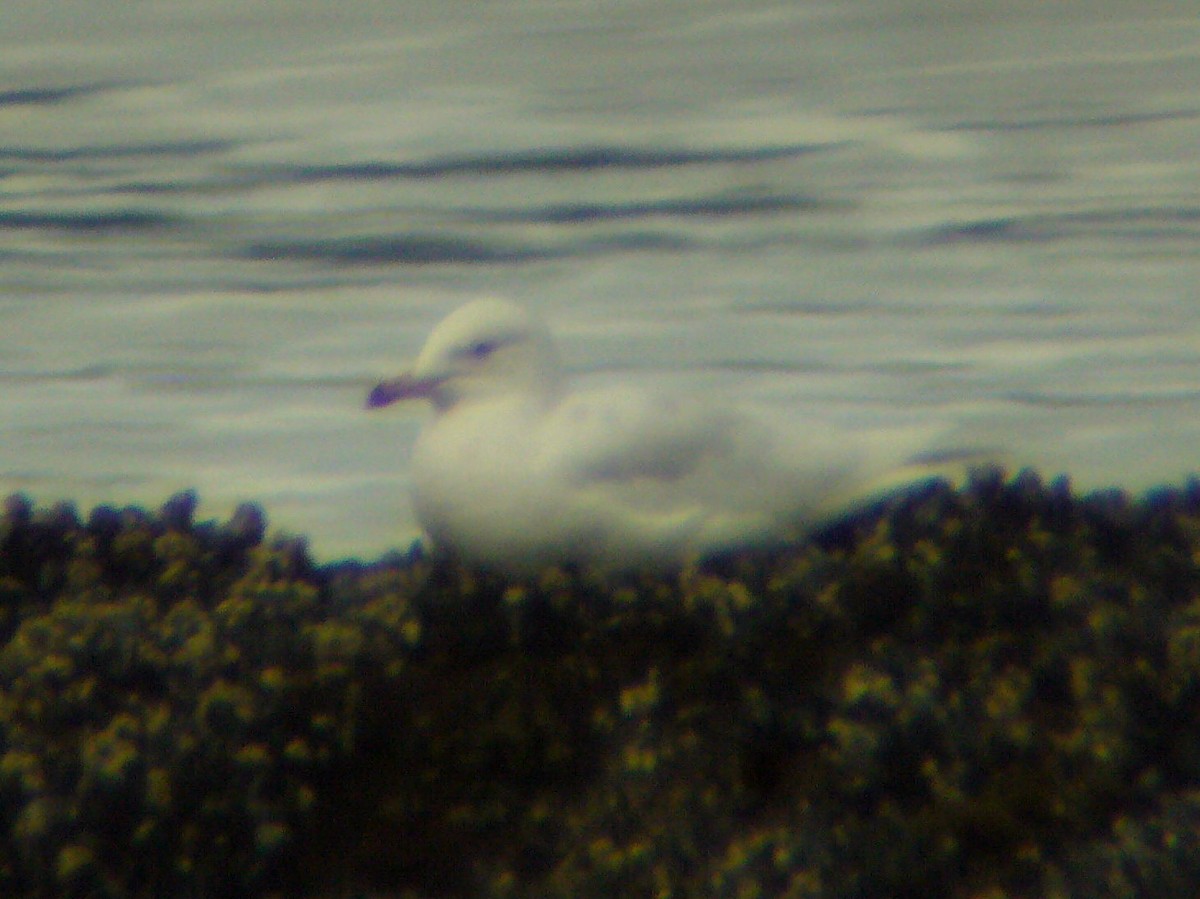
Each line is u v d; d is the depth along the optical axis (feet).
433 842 33.14
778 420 41.24
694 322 87.81
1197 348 81.00
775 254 100.68
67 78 164.76
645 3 210.18
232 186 122.42
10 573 38.37
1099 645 33.88
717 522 39.09
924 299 90.63
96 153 133.69
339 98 154.30
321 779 33.63
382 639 35.37
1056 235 102.47
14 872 30.81
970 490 39.19
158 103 152.35
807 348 82.99
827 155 127.24
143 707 33.14
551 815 33.19
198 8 205.57
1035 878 31.09
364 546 60.64
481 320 41.60
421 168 126.72
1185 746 32.42
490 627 35.50
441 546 40.22
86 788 31.40
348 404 76.28
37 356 84.12
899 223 106.93
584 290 95.20
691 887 31.55
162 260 103.04
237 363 82.69
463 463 39.32
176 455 70.85
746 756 33.37
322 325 89.71
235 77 164.35
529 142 134.41
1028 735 32.32
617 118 142.61
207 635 34.53
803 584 36.27
